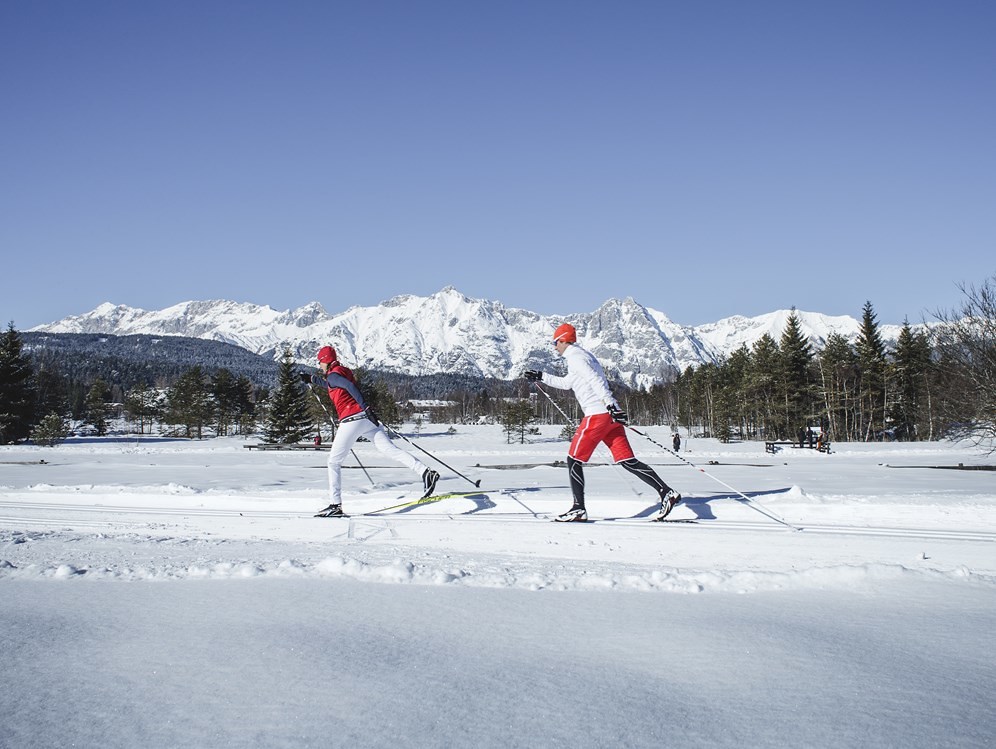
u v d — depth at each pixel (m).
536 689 2.16
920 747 1.78
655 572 4.02
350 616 3.03
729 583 3.86
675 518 7.05
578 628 2.91
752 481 12.44
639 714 1.97
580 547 5.55
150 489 9.88
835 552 5.30
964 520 6.81
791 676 2.32
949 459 24.28
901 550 5.37
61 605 3.17
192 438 62.03
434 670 2.32
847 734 1.85
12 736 1.77
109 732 1.80
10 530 6.69
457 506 7.73
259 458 28.19
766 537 5.91
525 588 3.72
